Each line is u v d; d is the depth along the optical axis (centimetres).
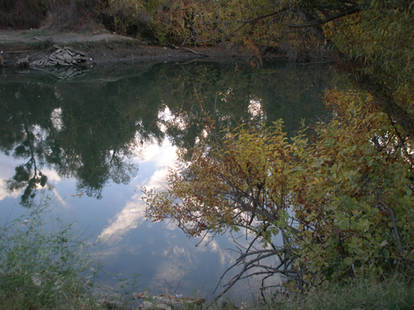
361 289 330
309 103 1819
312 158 538
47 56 3475
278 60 3675
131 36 4284
